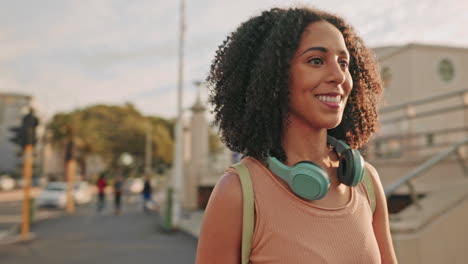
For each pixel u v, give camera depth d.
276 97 0.93
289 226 0.85
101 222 13.35
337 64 0.91
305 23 0.95
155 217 15.11
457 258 3.42
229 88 1.06
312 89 0.91
